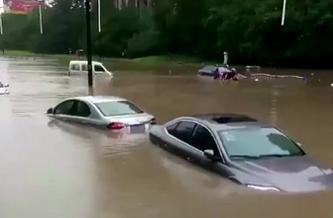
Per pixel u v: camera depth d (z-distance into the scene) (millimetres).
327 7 61969
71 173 10234
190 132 10797
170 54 93125
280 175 8805
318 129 16562
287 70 58938
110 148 12453
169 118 18453
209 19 80250
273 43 67312
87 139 13656
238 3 75188
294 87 33844
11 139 13828
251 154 9469
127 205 8195
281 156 9516
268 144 9781
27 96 26312
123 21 107188
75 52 120500
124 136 13961
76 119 15750
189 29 90312
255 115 19938
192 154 10297
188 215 7672
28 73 47219
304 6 64188
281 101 25281
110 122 14578
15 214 7855
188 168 10266
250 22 69000
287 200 8141
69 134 14414
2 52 127938
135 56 99000
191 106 22531
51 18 127875
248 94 28688
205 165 9805
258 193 8469
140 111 15602
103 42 107125
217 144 9711
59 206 8203
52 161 11273
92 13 113875
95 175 10031
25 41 139500
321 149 13172
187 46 93000
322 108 22484
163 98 26000
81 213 7863
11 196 8758
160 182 9438
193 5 88250
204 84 36156
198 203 8195
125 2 118312
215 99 25812
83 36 115500
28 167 10742
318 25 61750
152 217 7625
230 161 9305
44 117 17844
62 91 29438
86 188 9180
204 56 85500
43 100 24266
